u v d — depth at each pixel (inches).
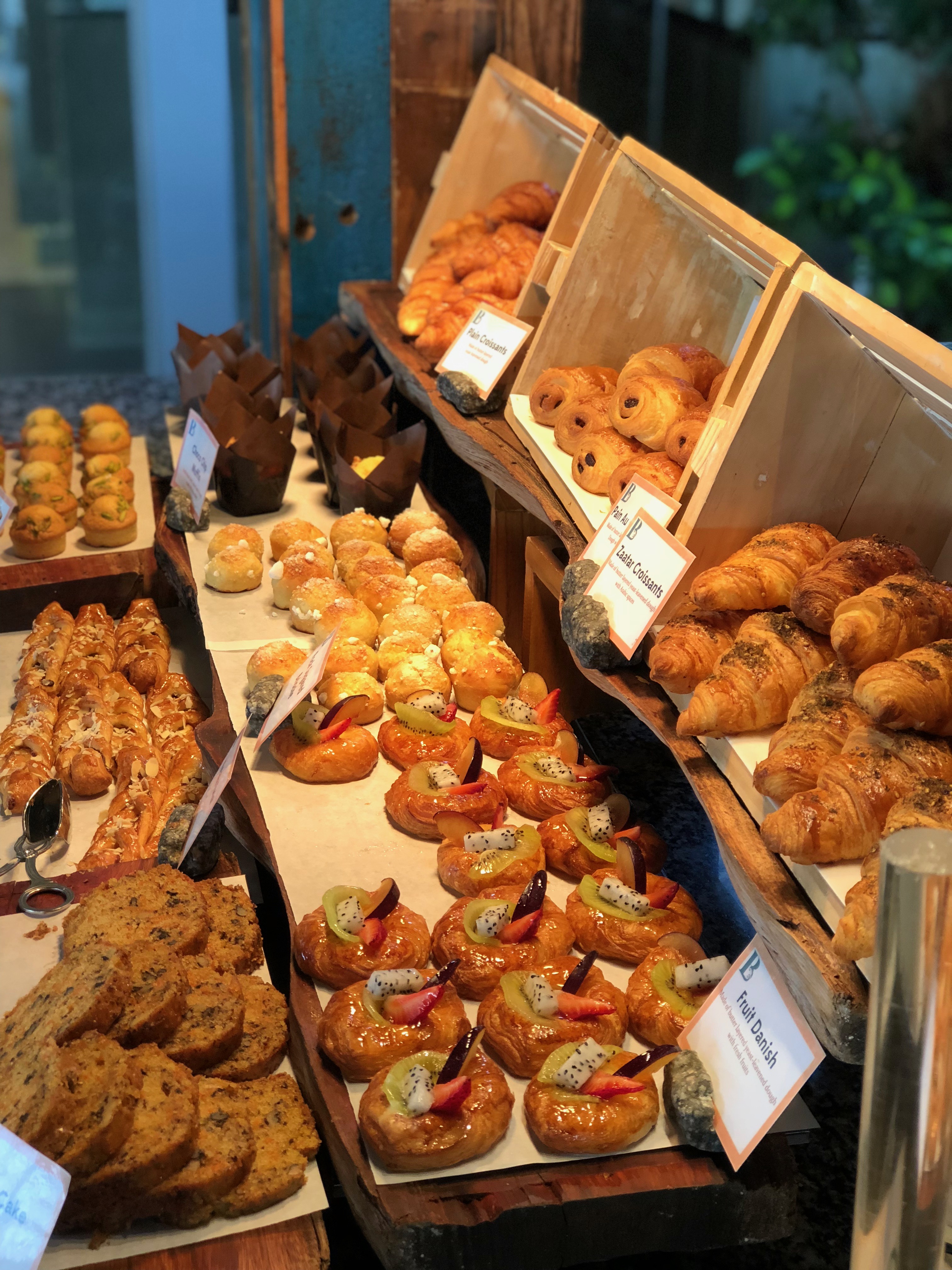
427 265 68.4
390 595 53.1
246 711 47.4
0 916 41.6
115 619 63.7
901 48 84.2
